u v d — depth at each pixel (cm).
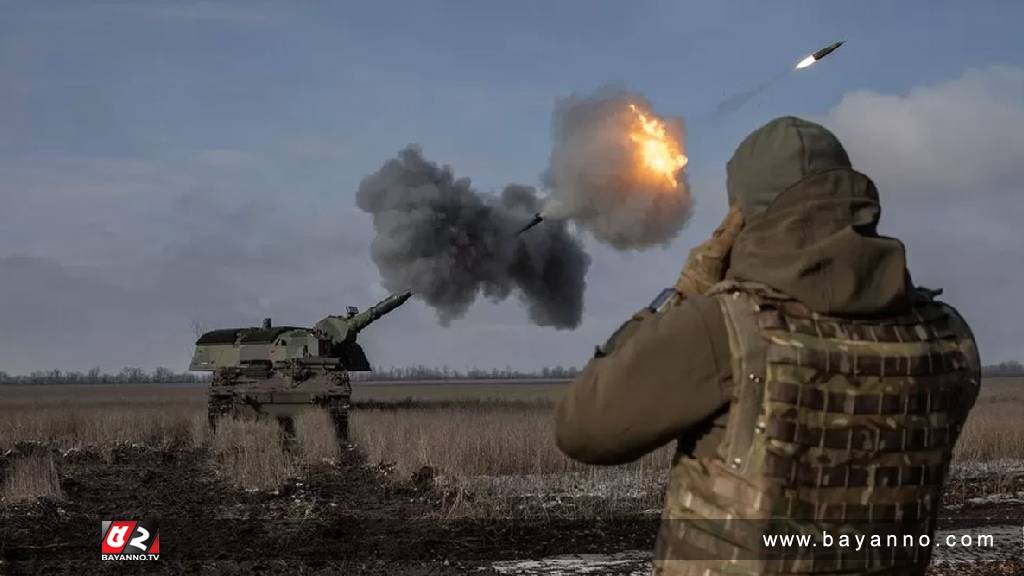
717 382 245
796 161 263
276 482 1545
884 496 247
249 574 909
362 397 6116
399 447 1853
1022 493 1454
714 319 248
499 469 1683
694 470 256
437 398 5681
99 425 2567
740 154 275
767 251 256
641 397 248
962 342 276
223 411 2877
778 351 242
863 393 244
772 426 240
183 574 911
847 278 249
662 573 260
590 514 1245
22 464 1653
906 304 263
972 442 1980
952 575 851
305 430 2378
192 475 1733
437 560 974
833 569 243
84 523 1188
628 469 1667
